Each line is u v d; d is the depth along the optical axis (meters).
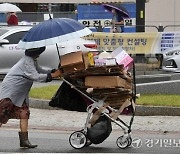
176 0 49.00
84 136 14.50
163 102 21.17
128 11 41.06
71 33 13.77
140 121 19.03
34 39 13.91
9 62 28.86
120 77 14.02
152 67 35.28
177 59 30.67
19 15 44.66
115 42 35.28
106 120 14.31
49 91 24.30
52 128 18.05
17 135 16.75
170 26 38.75
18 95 14.31
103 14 41.41
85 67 13.78
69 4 51.72
